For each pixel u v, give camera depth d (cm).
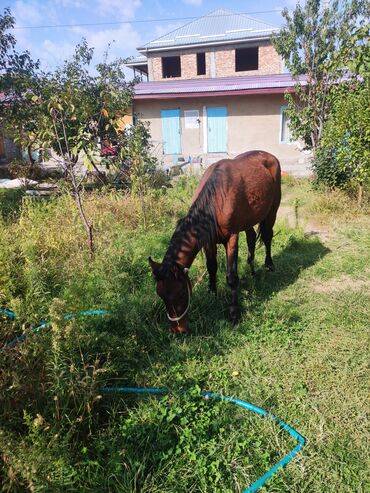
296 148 1494
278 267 533
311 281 494
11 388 249
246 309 420
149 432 257
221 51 2552
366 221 726
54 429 231
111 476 227
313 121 1086
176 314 334
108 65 984
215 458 241
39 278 435
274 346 354
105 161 641
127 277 461
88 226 533
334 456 242
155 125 1592
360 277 498
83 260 515
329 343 354
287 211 839
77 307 355
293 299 441
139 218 709
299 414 277
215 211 374
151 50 2620
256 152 485
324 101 1055
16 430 244
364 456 242
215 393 296
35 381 266
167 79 2708
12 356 286
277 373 319
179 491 222
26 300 388
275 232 659
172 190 964
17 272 466
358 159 695
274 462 242
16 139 527
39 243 547
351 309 410
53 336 271
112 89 619
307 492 223
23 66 1041
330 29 1038
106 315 367
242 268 525
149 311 396
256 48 2639
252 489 221
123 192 877
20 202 846
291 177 1203
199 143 1583
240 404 285
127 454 238
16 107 948
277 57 2483
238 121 1524
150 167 786
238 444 246
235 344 362
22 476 206
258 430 263
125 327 373
